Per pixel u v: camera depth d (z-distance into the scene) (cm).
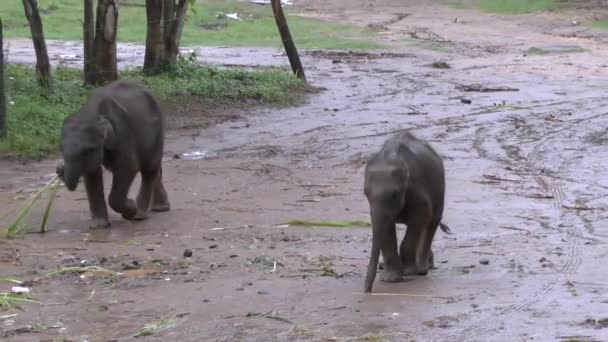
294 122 2431
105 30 2633
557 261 1184
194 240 1312
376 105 2720
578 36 4962
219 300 1025
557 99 2845
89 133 1323
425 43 4628
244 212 1491
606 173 1827
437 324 930
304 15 6012
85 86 2634
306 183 1719
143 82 2720
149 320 961
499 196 1609
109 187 1688
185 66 2952
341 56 4084
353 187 1683
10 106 2191
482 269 1146
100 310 995
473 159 1956
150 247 1271
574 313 962
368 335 900
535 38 4875
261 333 916
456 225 1401
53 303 1020
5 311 991
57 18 5269
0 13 5178
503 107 2680
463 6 6331
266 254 1230
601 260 1188
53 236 1338
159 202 1497
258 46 4475
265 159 1964
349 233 1355
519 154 2020
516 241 1300
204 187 1684
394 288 1061
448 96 2903
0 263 1184
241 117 2473
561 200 1587
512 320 942
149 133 1423
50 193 1630
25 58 3625
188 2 2966
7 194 1623
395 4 6594
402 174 1027
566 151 2055
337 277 1114
